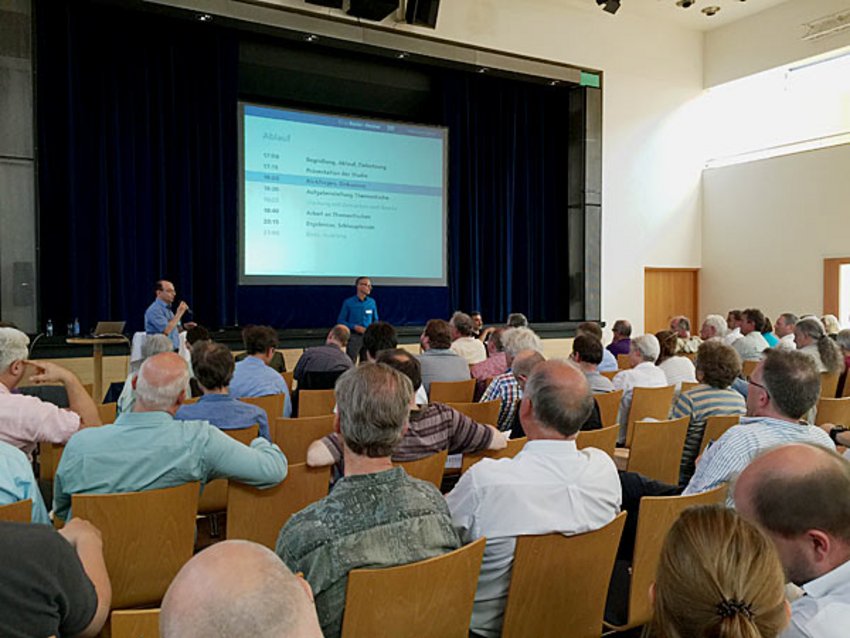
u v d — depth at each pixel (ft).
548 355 31.94
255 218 26.18
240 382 12.48
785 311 34.24
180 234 25.02
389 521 4.83
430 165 30.09
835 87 33.76
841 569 3.59
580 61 32.27
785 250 34.17
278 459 7.18
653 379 13.53
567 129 33.68
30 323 21.34
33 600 3.88
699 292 38.17
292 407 14.28
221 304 25.44
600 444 9.26
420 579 4.65
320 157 27.50
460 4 28.48
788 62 32.94
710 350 10.39
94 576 4.91
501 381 11.32
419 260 29.96
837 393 16.76
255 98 27.37
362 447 5.05
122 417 6.77
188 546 6.63
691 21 35.27
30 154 21.33
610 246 34.14
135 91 24.21
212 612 2.19
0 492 5.99
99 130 23.56
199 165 25.23
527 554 5.30
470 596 5.00
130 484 6.63
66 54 22.77
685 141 36.68
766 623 2.76
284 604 2.25
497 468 5.69
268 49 26.86
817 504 3.63
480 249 32.35
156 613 3.69
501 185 32.73
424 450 7.94
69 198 22.95
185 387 7.00
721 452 6.79
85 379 21.67
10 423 7.57
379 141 28.84
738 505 3.91
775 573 2.83
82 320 23.53
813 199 33.01
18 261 21.15
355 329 24.70
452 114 30.50
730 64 35.58
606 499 5.89
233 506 7.11
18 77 21.06
